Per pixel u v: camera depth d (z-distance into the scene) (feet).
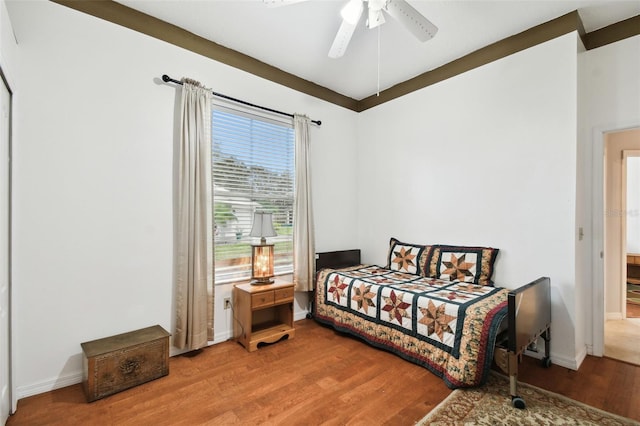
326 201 12.63
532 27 8.59
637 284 16.14
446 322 7.35
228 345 9.24
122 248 7.81
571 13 7.91
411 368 7.79
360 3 6.23
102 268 7.52
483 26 8.51
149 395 6.64
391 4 6.28
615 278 11.38
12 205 6.27
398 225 12.28
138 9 7.95
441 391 6.77
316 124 12.22
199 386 6.98
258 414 5.99
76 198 7.20
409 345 8.11
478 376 6.66
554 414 5.93
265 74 10.66
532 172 8.68
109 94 7.65
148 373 7.15
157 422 5.77
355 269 11.82
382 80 11.94
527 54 8.75
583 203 8.54
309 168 11.53
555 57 8.23
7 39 5.65
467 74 10.10
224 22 8.45
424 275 10.48
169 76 8.58
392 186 12.48
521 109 8.89
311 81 12.02
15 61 6.35
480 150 9.80
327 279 10.89
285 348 9.04
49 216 6.87
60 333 6.98
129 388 6.88
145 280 8.14
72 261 7.14
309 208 11.47
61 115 7.03
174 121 8.68
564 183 8.09
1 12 5.21
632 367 7.83
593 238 8.62
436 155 11.00
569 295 7.95
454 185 10.49
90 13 7.40
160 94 8.45
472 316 6.96
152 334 7.63
